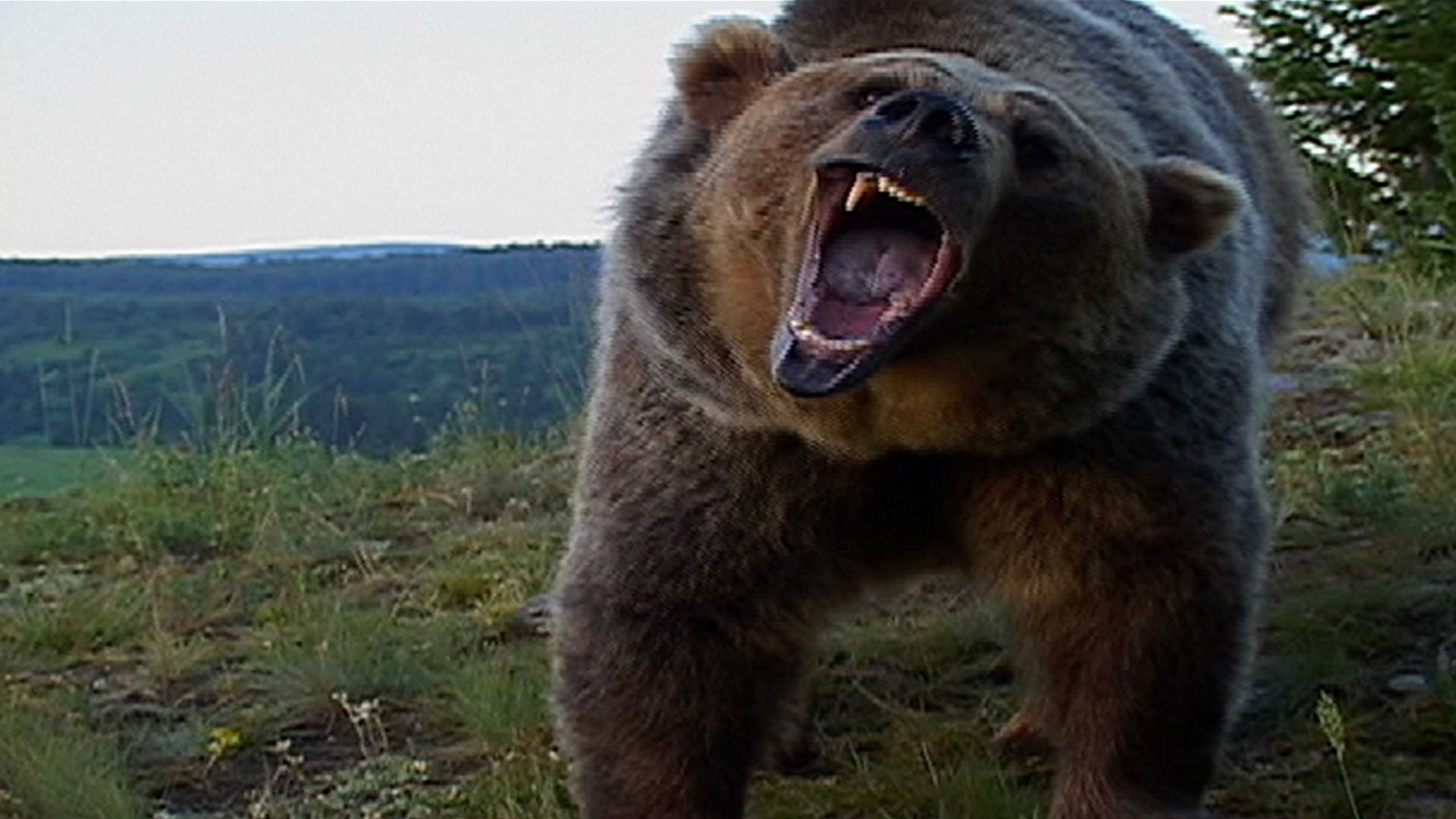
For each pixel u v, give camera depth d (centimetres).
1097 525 438
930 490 447
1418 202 1175
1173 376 436
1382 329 989
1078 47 476
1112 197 400
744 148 407
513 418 1052
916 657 621
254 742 604
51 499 1047
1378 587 614
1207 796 505
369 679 638
